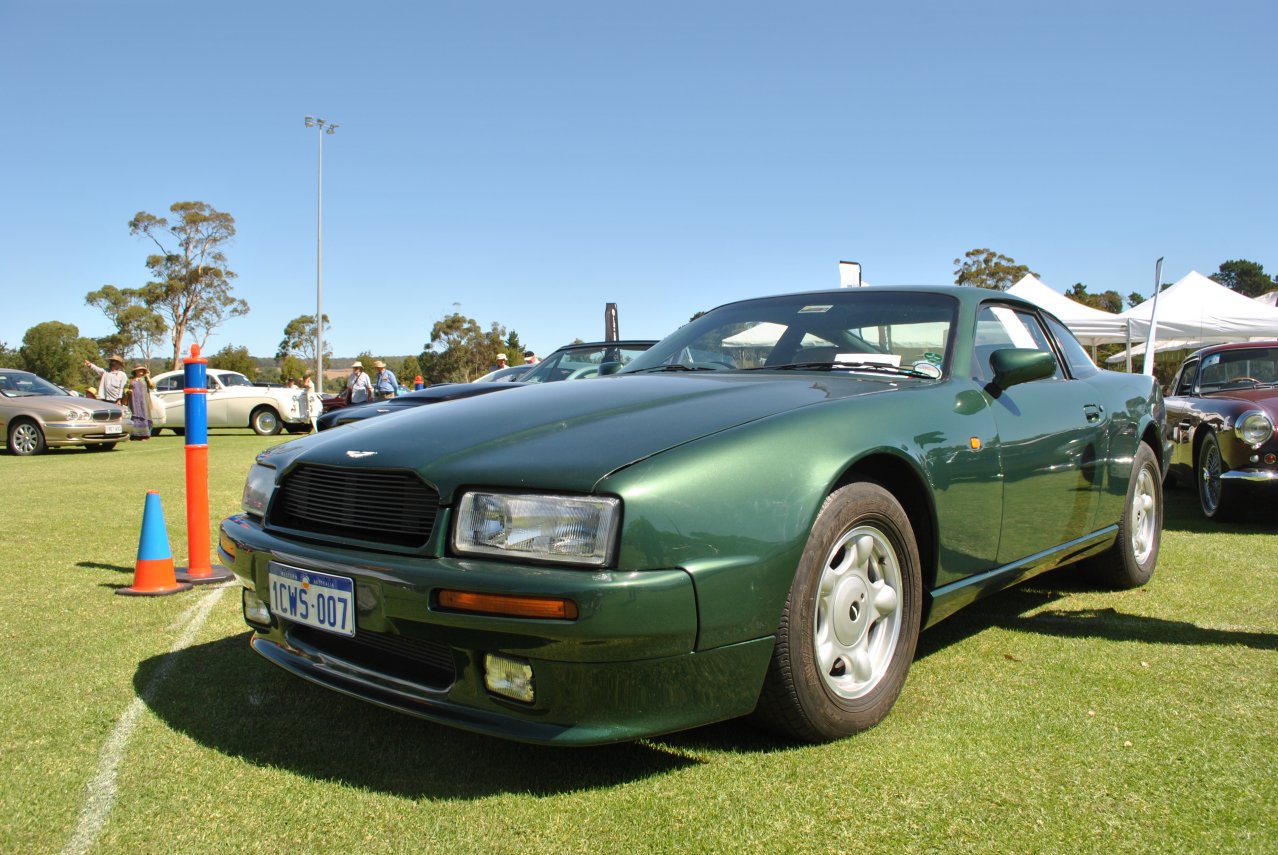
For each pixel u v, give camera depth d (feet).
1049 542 9.98
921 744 7.13
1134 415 12.23
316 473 7.51
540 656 5.92
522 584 5.86
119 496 24.12
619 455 6.36
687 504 6.19
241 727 7.73
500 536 6.16
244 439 53.31
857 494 7.25
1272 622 10.62
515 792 6.46
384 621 6.41
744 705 6.53
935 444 8.05
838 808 6.11
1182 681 8.51
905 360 9.44
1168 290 43.86
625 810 6.15
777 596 6.53
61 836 5.89
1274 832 5.73
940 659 9.32
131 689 8.71
